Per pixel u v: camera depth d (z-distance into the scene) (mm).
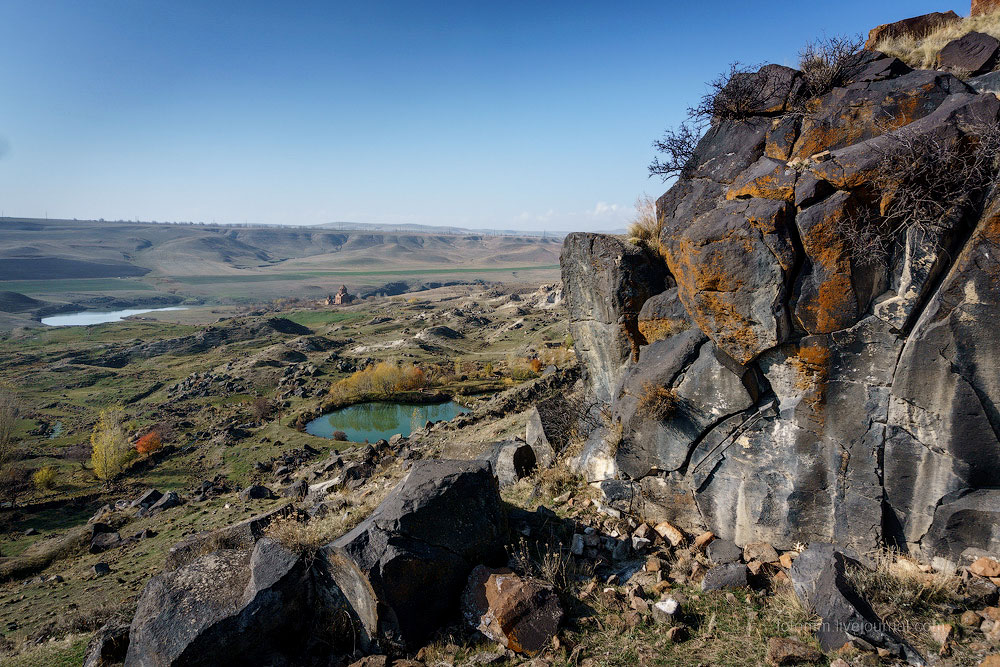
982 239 6977
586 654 7074
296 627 8047
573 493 11469
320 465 35781
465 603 7910
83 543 28734
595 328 11742
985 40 9039
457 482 8867
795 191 8281
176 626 7512
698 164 10586
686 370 9461
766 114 9922
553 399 15469
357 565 7582
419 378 78500
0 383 87750
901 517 7906
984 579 6836
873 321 7797
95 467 48156
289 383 84438
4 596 21703
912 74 8672
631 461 10328
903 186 7477
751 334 8406
